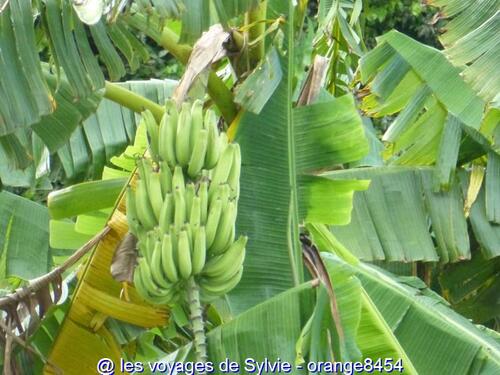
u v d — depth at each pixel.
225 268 3.06
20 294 3.54
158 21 3.53
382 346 3.71
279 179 3.77
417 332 3.89
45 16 3.39
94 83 3.40
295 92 4.09
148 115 3.17
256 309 3.30
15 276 4.25
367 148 3.95
